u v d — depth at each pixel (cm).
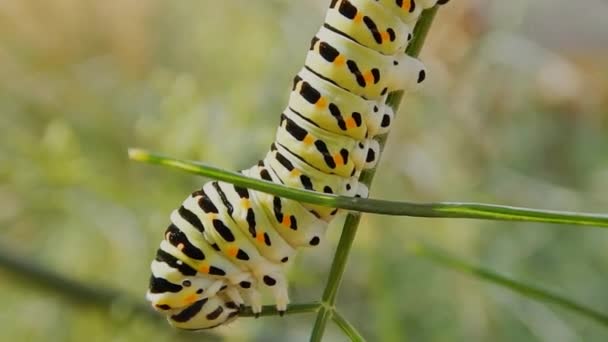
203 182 29
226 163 28
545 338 29
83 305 27
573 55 35
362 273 30
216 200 20
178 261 20
